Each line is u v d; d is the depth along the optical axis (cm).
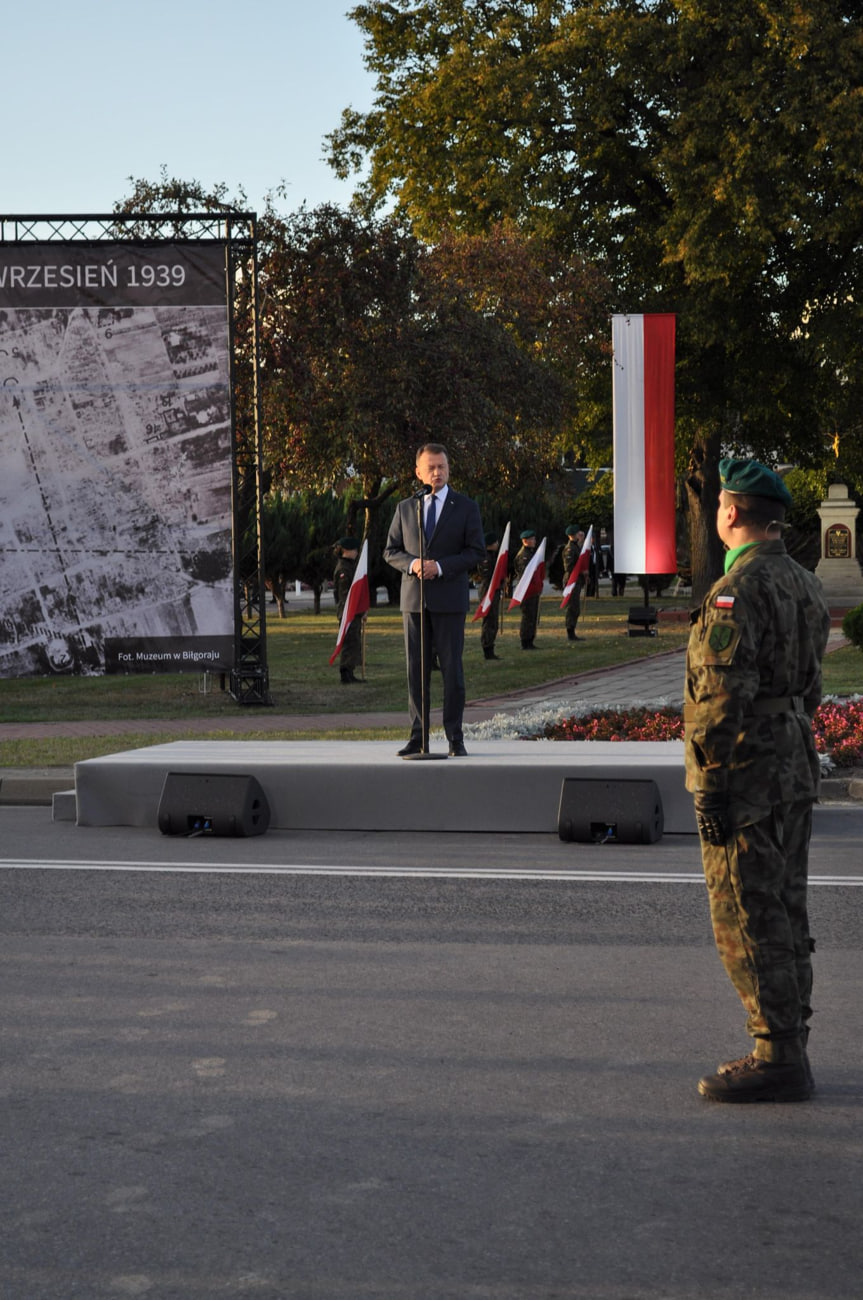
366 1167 488
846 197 3553
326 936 808
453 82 3822
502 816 1141
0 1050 616
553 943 789
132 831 1173
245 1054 607
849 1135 513
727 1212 449
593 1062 594
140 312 2009
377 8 4222
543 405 3478
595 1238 432
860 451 4428
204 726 1844
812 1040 621
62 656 2039
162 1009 672
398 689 2288
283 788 1165
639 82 3725
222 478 2031
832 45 3481
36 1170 488
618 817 1088
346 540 2397
